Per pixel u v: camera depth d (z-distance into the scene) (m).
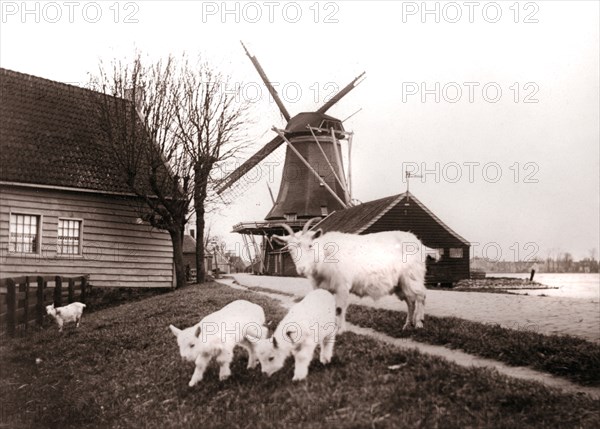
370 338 10.58
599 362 8.19
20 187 24.08
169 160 28.56
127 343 13.97
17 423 9.81
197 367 9.55
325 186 49.34
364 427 6.52
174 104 28.33
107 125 26.70
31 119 26.86
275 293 23.06
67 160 26.17
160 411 8.97
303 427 6.85
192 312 16.28
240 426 7.52
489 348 9.68
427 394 7.16
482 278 44.50
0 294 16.69
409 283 12.03
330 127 53.28
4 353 14.72
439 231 38.28
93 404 10.10
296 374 8.53
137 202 27.94
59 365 13.26
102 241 26.62
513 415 6.50
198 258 31.34
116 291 26.83
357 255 11.62
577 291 31.11
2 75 27.86
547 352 9.05
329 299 9.27
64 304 21.83
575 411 6.46
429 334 11.13
